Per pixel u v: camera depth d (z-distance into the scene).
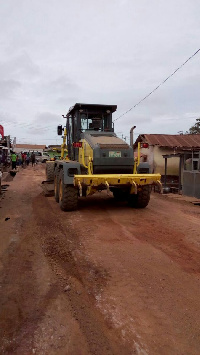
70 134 9.78
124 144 7.45
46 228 6.03
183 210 8.17
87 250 4.61
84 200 9.29
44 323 2.75
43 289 3.43
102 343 2.46
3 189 12.84
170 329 2.62
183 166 13.09
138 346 2.41
